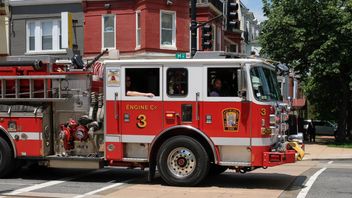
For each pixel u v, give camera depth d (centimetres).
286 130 1208
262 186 1113
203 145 1084
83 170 1404
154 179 1216
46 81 1189
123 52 2728
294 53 2750
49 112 1197
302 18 2656
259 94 1054
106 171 1386
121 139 1117
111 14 2753
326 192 1041
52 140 1197
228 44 3825
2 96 1212
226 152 1067
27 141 1189
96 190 1059
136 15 2706
